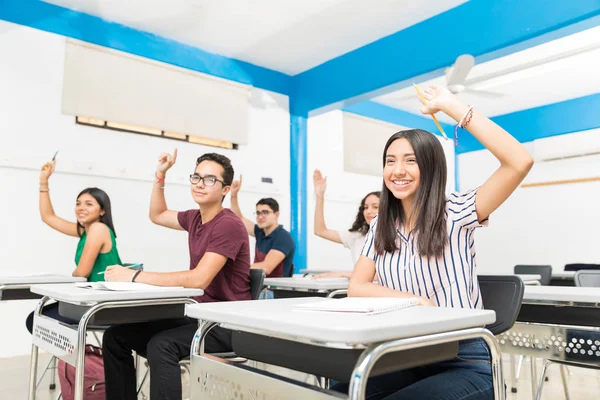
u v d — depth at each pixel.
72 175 4.05
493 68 5.40
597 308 1.54
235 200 3.96
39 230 3.85
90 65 4.21
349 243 3.49
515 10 3.77
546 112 6.68
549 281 3.77
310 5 4.15
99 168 4.20
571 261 6.66
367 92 4.93
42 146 3.92
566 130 6.49
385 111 6.85
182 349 1.59
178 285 1.77
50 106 3.98
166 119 4.64
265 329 0.88
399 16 4.34
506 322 1.36
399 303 1.03
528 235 7.09
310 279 2.48
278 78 5.61
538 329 1.57
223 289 1.88
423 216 1.26
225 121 5.08
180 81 4.78
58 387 2.70
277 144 5.54
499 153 1.20
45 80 3.97
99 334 3.67
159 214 2.27
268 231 3.83
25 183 3.82
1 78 3.77
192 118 4.83
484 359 1.13
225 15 4.31
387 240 1.34
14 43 3.85
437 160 1.29
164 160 2.26
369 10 4.23
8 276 2.38
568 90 6.12
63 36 4.09
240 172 5.21
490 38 3.91
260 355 1.02
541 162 7.02
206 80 4.97
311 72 5.53
